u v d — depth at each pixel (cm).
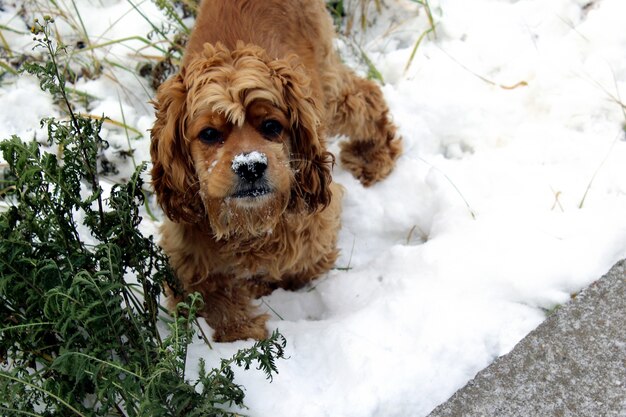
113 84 178
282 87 138
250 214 138
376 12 189
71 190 139
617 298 144
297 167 143
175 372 128
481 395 138
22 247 132
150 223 166
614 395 137
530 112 172
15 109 173
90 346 132
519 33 181
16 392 126
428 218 165
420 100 177
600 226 151
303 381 141
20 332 133
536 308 146
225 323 153
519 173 163
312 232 153
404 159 173
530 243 151
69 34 181
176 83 139
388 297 149
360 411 136
